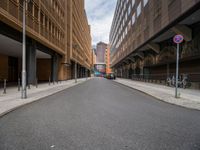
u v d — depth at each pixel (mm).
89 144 4016
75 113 7172
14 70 32656
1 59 28422
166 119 6277
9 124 5609
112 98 11789
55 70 31438
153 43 27719
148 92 14852
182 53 20359
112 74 58812
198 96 12266
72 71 53344
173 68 23547
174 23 18438
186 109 8180
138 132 4840
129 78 55250
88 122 5836
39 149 3750
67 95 13414
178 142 4141
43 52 26406
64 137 4453
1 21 14336
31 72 20875
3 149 3744
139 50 35906
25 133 4750
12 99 10672
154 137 4461
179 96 12125
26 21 16953
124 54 51531
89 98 11727
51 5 26172
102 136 4527
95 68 148875
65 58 36531
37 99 10953
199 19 16734
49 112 7367
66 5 37438
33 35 18750
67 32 39094
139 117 6551
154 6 24078
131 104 9461
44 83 27891
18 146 3902
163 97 11789
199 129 5137
